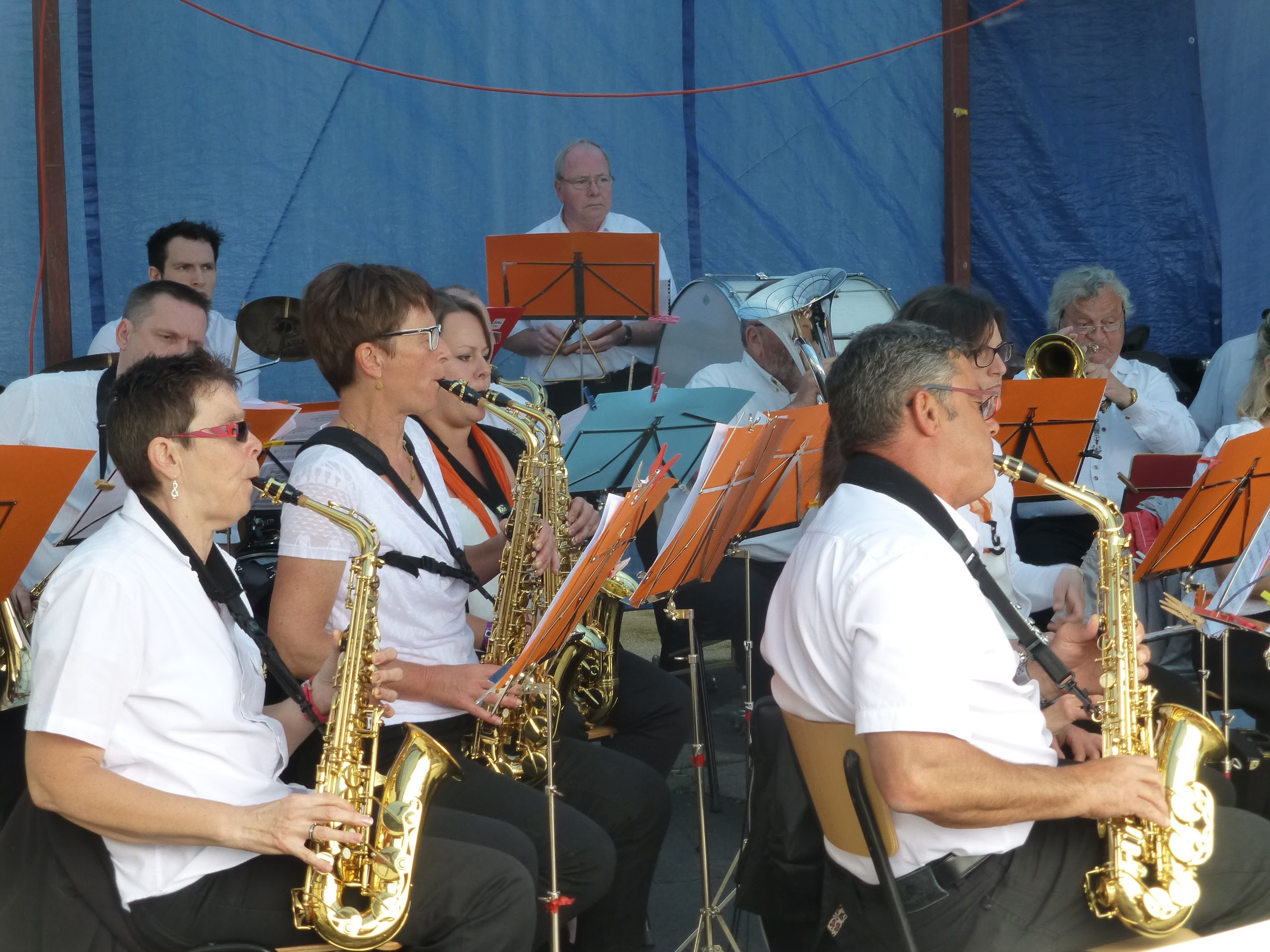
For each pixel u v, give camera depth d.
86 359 4.35
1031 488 4.37
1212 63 7.48
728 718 5.47
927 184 7.52
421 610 2.99
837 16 7.33
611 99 7.21
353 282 3.00
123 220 6.62
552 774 2.76
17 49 6.33
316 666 2.83
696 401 4.00
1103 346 5.39
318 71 6.78
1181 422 5.39
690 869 4.04
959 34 7.32
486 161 7.07
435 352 3.04
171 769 2.29
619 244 5.72
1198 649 4.05
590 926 3.16
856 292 5.26
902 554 2.27
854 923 2.51
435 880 2.42
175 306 4.03
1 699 3.10
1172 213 7.60
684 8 7.23
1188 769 2.56
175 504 2.39
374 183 6.94
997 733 2.39
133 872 2.28
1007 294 7.62
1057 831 2.43
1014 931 2.37
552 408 6.63
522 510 3.41
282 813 2.21
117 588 2.23
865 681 2.22
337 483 2.91
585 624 3.55
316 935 2.34
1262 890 2.55
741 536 3.64
